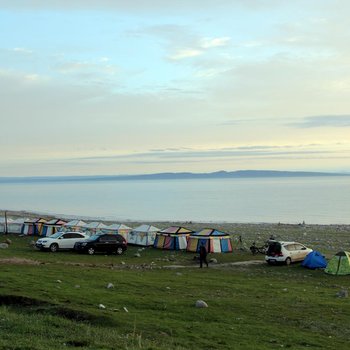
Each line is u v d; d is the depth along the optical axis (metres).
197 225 91.88
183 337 16.94
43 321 16.75
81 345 14.13
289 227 89.69
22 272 28.56
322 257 40.62
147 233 54.03
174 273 34.84
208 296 25.39
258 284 31.11
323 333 19.23
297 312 22.45
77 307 19.39
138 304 21.72
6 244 49.84
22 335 14.55
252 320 20.53
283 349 16.30
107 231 55.84
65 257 42.34
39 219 64.38
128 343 14.67
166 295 24.72
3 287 22.58
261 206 174.00
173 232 51.47
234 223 103.12
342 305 24.44
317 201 197.38
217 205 183.25
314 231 79.81
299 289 29.92
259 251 48.84
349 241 64.19
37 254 43.59
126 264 39.88
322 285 32.88
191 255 47.06
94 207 181.75
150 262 41.81
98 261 40.81
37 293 21.67
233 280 32.47
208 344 16.22
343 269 37.25
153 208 172.88
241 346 16.27
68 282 26.11
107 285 26.08
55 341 14.18
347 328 20.08
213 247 49.00
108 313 18.95
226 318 20.45
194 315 20.53
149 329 17.44
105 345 14.12
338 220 121.62
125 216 137.38
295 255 42.22
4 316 16.98
